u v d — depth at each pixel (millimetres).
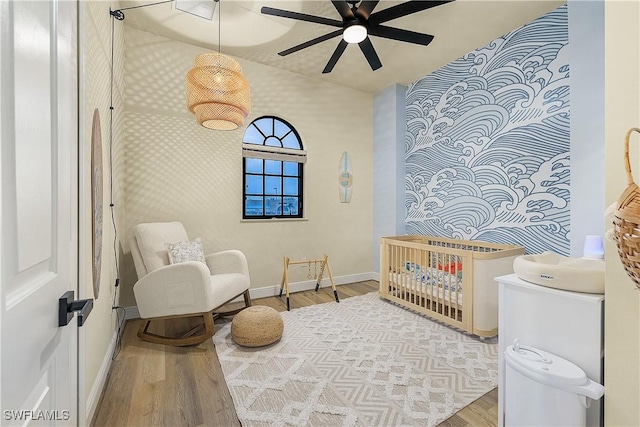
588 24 2189
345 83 4102
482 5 2531
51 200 673
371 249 4441
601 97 2123
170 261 2531
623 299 956
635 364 931
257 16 2648
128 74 2809
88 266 1435
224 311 2994
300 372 1905
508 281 1319
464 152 3385
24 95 539
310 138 3906
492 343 2320
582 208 2213
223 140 3297
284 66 3609
